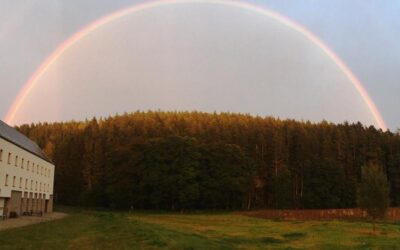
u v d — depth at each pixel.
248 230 42.03
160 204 100.00
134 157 102.06
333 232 37.66
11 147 61.47
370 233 37.00
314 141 130.75
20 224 45.47
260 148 125.75
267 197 120.44
